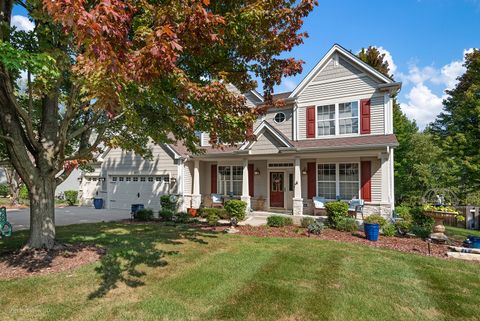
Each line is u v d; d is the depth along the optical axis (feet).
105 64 9.96
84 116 26.37
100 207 61.26
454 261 21.36
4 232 27.27
